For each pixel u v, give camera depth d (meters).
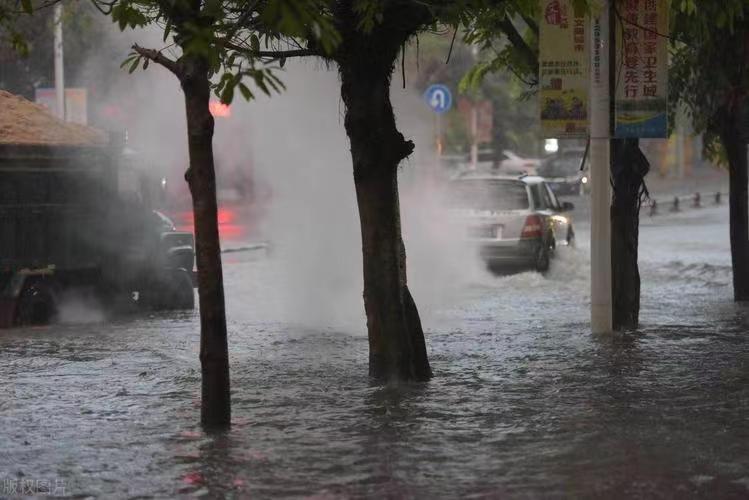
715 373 17.73
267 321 24.67
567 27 20.86
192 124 13.41
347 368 18.47
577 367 18.36
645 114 20.83
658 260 38.88
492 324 23.89
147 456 12.78
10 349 20.47
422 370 17.36
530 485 11.54
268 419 14.62
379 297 17.12
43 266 23.77
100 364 18.84
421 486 11.52
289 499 11.12
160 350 20.34
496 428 14.02
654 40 20.70
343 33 16.08
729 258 39.12
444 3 16.05
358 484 11.61
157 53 13.24
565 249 36.59
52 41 43.19
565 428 13.97
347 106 16.80
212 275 13.91
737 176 27.31
